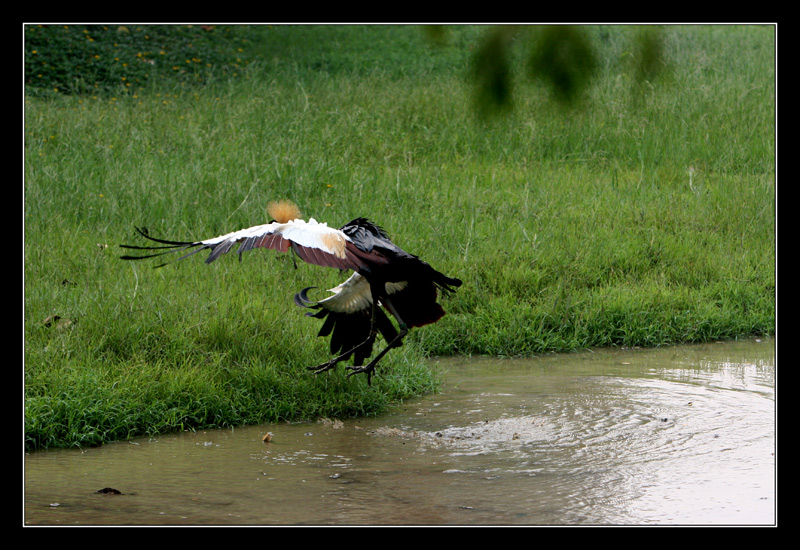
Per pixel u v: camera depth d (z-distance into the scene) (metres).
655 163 21.62
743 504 6.98
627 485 7.42
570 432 8.98
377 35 30.58
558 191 19.08
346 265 7.49
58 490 7.30
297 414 9.68
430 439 8.81
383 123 23.09
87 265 13.13
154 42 29.48
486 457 8.23
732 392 10.45
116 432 8.87
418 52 29.12
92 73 27.00
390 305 8.48
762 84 25.89
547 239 15.89
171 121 22.36
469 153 21.72
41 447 8.51
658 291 14.20
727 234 16.97
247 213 16.22
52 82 25.92
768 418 9.39
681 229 16.97
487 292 13.96
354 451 8.45
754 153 21.83
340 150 21.09
